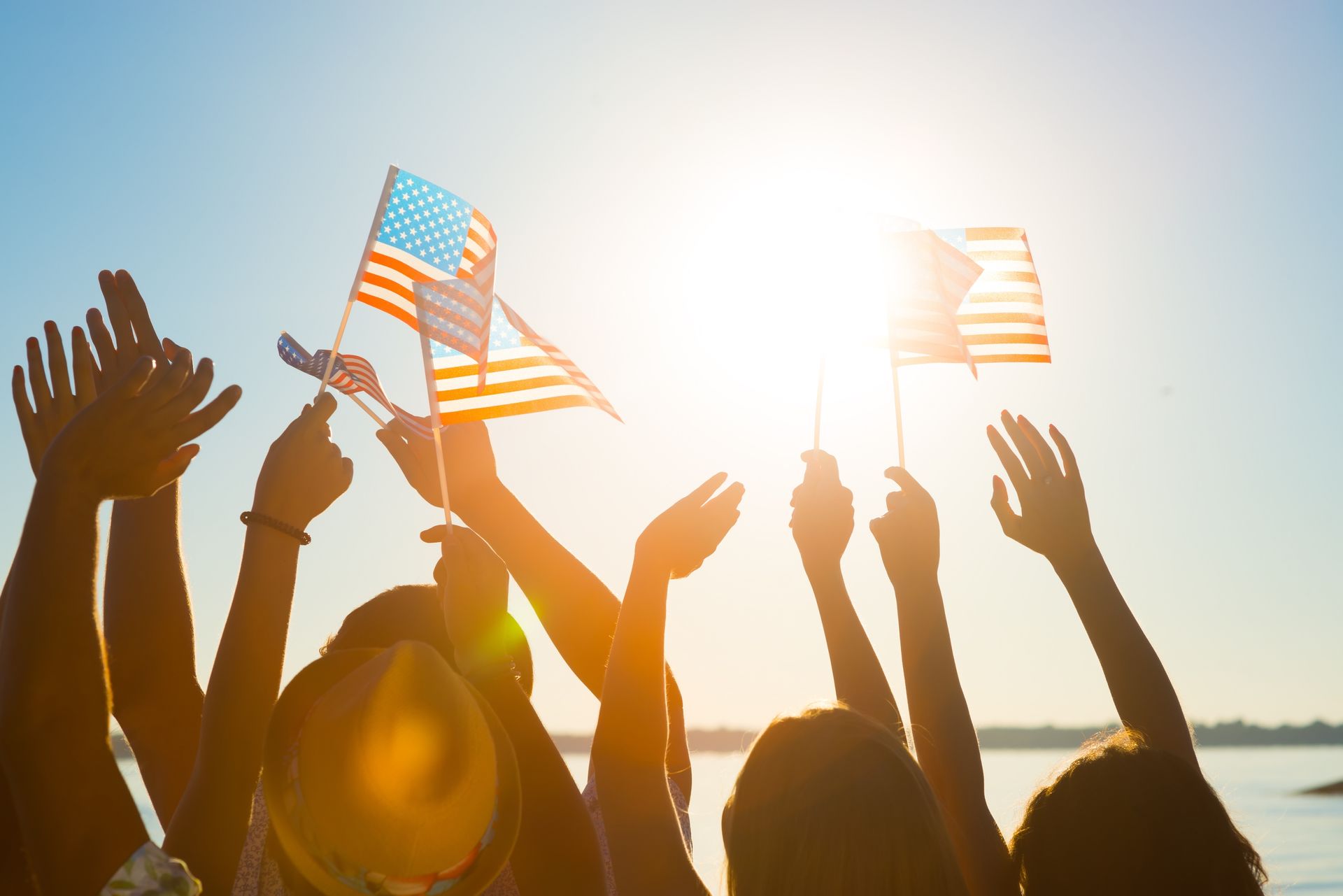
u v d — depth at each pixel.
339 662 2.12
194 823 1.85
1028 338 4.32
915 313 3.69
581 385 3.48
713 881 2.50
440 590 2.30
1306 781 62.75
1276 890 2.57
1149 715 2.83
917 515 2.95
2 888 1.90
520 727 2.08
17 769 1.68
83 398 2.23
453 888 1.89
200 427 1.83
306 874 1.86
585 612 2.81
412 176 3.42
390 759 1.87
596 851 2.04
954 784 2.69
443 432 3.13
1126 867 2.38
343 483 2.16
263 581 2.03
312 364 3.30
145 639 2.52
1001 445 3.14
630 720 2.26
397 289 3.41
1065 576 3.03
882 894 2.12
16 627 1.70
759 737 2.34
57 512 1.74
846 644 2.86
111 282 2.44
